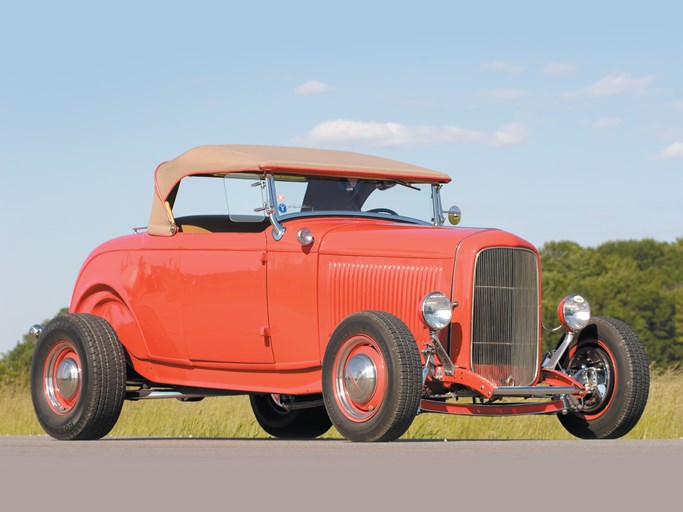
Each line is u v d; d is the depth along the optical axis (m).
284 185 9.65
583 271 92.69
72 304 10.98
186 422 14.02
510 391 8.43
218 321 9.71
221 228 10.59
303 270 9.20
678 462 5.66
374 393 8.06
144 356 10.33
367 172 10.02
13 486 4.74
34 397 10.12
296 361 9.24
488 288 8.75
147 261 10.25
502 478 4.92
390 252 8.94
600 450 6.62
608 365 9.27
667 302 86.12
